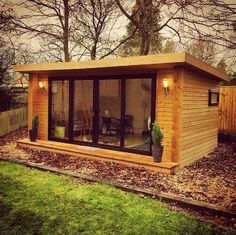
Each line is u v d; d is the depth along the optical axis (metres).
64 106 9.93
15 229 4.05
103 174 6.86
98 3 14.68
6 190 5.60
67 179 6.44
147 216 4.59
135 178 6.55
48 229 4.08
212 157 9.35
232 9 7.04
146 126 8.48
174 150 7.34
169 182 6.31
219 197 5.45
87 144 9.28
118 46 15.25
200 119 8.94
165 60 6.69
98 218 4.47
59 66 8.73
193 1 10.20
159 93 7.74
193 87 8.12
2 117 12.67
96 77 9.01
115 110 9.28
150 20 13.30
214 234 4.03
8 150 9.57
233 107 12.80
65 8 14.59
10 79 15.98
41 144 9.56
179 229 4.16
